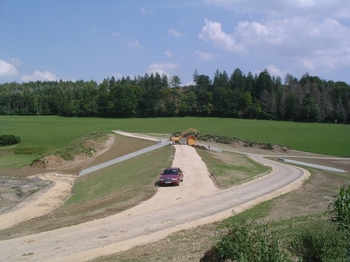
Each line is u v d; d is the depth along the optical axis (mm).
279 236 13141
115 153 64438
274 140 88438
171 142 63594
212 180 33875
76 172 54094
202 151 54406
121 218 20766
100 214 22094
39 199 35844
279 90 149875
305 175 39812
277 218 19328
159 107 146250
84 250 15320
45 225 20891
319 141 87500
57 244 16453
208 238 15570
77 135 95375
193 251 13695
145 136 85000
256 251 9289
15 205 33312
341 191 13680
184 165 41250
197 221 19188
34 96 167000
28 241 17234
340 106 135500
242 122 126062
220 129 107312
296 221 17375
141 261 13109
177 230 17609
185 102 148125
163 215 21078
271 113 139625
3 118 139375
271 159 61188
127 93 144750
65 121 128875
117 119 137625
